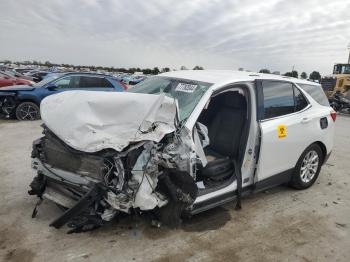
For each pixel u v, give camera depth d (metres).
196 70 4.98
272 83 4.64
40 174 3.82
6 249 3.27
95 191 3.14
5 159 6.12
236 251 3.47
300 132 4.82
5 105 11.10
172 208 3.44
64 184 3.48
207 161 4.21
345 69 23.89
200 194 3.80
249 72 4.83
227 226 3.97
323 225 4.15
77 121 3.39
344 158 7.42
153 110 3.41
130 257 3.24
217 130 4.69
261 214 4.34
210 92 3.92
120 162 3.19
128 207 3.25
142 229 3.73
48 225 3.73
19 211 4.02
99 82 11.94
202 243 3.57
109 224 3.77
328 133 5.35
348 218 4.39
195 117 3.66
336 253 3.56
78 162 3.32
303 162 5.11
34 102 11.14
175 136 3.47
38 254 3.21
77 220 3.24
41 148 3.76
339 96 18.69
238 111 4.51
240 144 4.26
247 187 4.36
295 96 4.96
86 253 3.26
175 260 3.25
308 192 5.20
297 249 3.58
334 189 5.40
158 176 3.36
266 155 4.35
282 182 4.93
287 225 4.09
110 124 3.38
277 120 4.52
